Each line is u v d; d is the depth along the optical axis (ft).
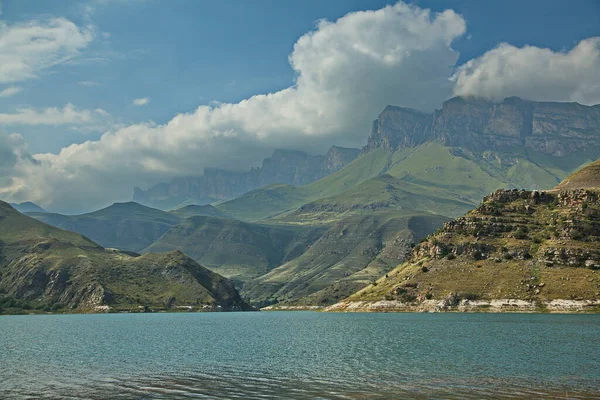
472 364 392.68
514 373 352.90
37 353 501.15
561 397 285.23
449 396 290.56
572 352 444.55
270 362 424.87
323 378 347.56
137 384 336.90
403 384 323.37
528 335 577.43
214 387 324.39
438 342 538.88
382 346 518.37
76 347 554.05
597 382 321.11
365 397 291.79
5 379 359.05
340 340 591.78
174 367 403.75
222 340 627.05
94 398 301.22
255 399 292.61
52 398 302.25
